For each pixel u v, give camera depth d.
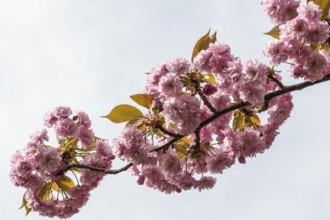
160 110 5.41
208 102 5.42
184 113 5.07
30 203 5.75
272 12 5.57
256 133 5.88
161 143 5.74
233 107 5.39
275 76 6.05
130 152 5.30
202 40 5.66
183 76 5.48
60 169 5.55
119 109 5.43
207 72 5.35
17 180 5.56
